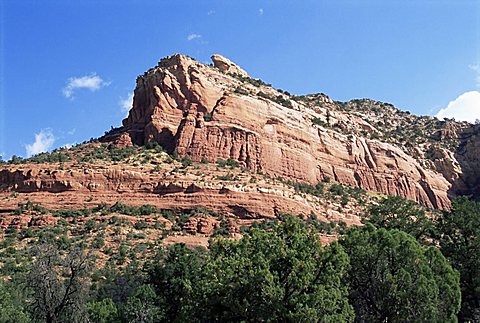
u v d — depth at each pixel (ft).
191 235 320.09
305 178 443.73
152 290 208.54
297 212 362.94
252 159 418.72
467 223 229.86
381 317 171.22
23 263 263.90
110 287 246.68
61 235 306.76
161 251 275.18
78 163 384.88
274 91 552.82
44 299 164.14
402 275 166.91
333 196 426.51
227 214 346.54
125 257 280.51
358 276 176.35
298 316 137.18
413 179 531.50
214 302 153.89
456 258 224.94
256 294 145.89
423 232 248.93
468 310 219.00
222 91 460.14
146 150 410.52
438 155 589.32
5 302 192.95
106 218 331.77
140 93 466.29
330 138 499.51
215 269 156.46
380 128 641.40
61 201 351.25
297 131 466.70
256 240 161.38
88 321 174.70
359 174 496.64
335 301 143.64
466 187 572.51
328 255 151.02
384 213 256.32
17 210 339.98
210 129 420.36
